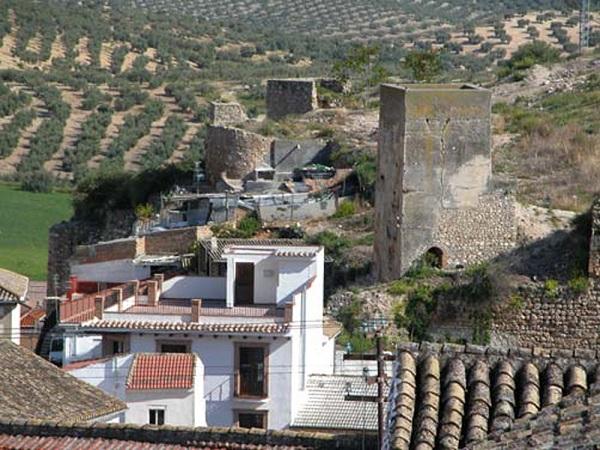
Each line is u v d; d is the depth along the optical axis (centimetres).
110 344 6744
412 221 8356
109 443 3616
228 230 9175
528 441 2648
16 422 3709
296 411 6322
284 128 10669
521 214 8512
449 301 7938
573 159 9762
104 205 10512
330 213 9512
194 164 10675
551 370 2998
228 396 6531
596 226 7994
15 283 6994
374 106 11838
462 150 8356
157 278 7281
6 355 4959
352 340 7475
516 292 7944
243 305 6925
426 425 2873
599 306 7912
